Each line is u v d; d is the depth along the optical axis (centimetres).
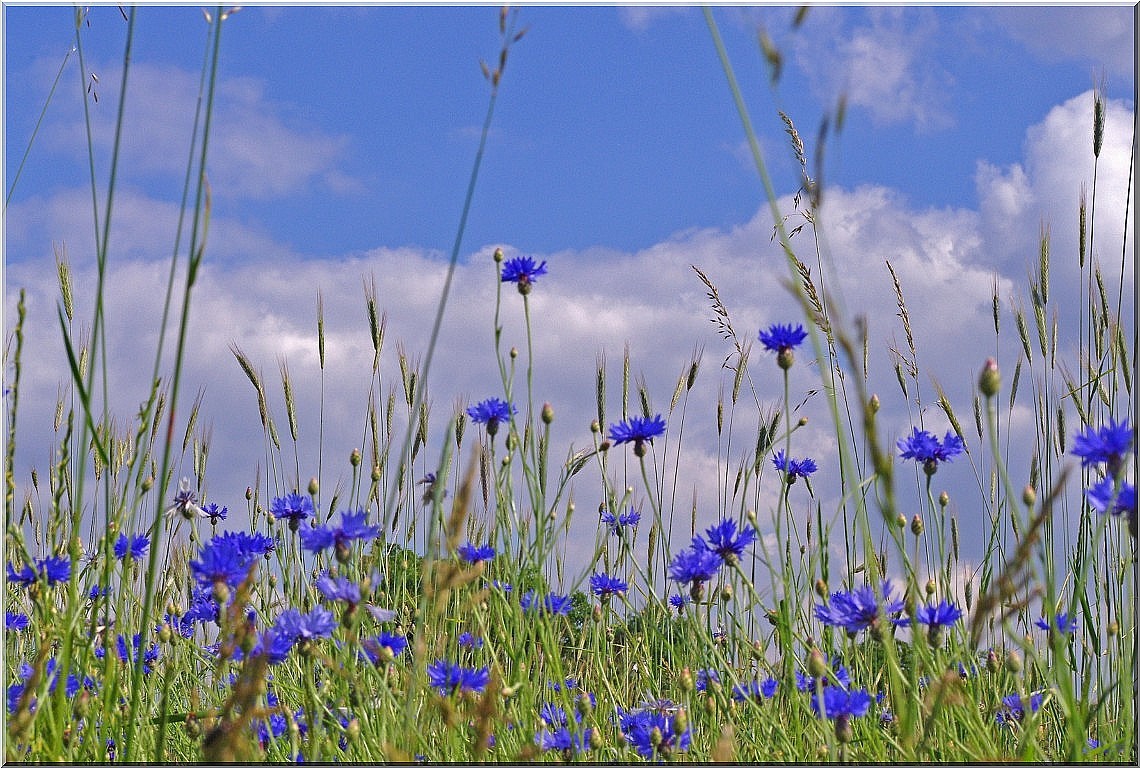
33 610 180
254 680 149
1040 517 145
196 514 190
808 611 180
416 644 162
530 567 185
